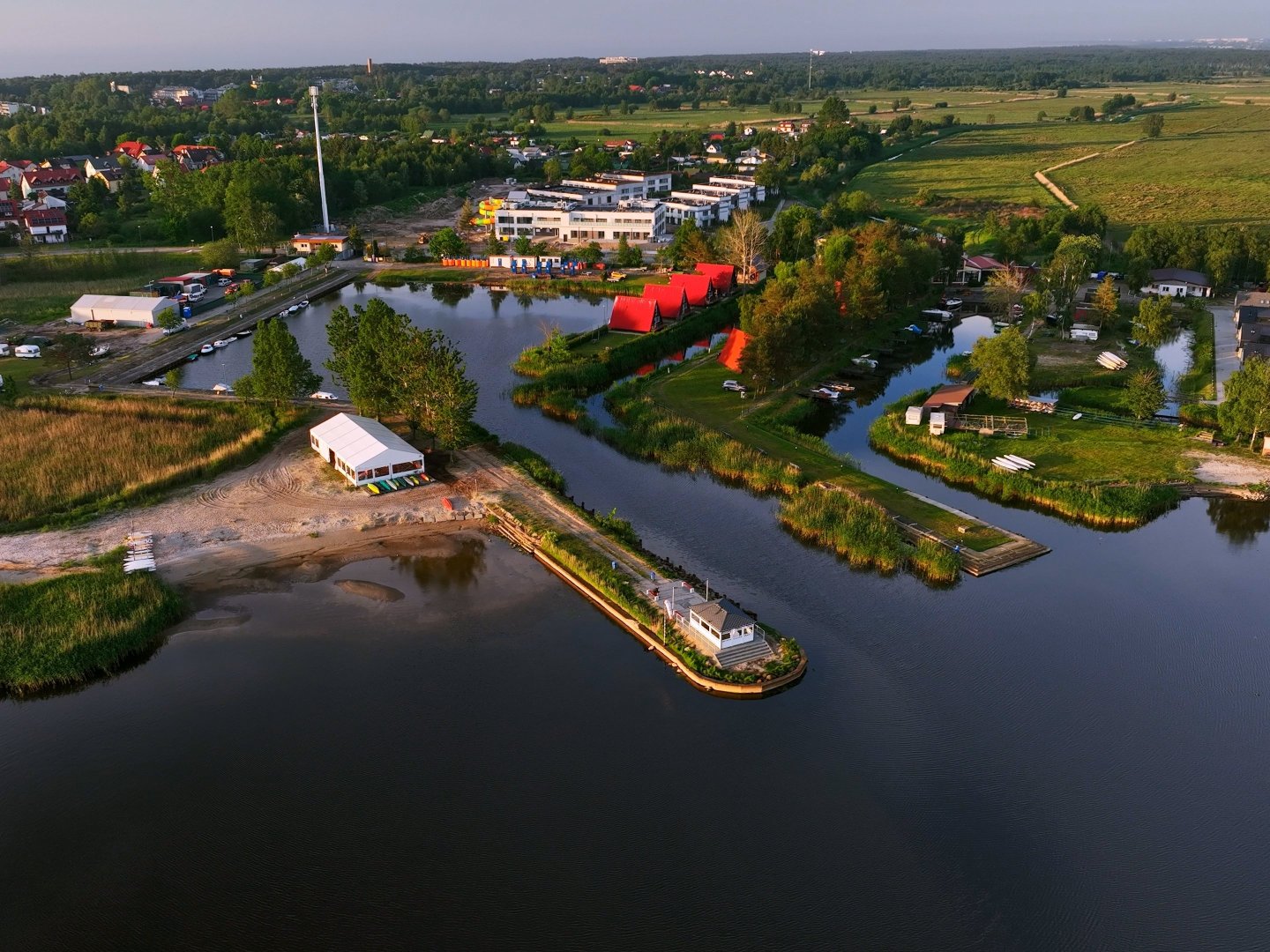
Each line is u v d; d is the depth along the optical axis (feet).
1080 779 175.94
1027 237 625.82
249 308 509.35
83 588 226.17
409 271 605.73
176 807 167.63
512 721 188.85
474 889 152.35
